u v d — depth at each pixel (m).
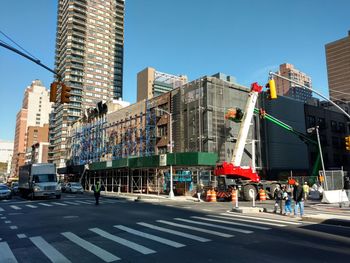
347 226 12.89
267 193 30.70
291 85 100.25
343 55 127.75
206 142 38.00
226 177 28.89
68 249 8.84
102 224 13.46
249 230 11.69
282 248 8.70
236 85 42.28
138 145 49.91
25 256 8.16
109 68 144.62
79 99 131.00
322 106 59.94
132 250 8.55
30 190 31.48
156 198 31.98
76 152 75.19
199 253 8.15
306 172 46.81
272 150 43.75
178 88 43.59
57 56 146.62
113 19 154.00
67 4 142.12
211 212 18.27
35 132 174.25
